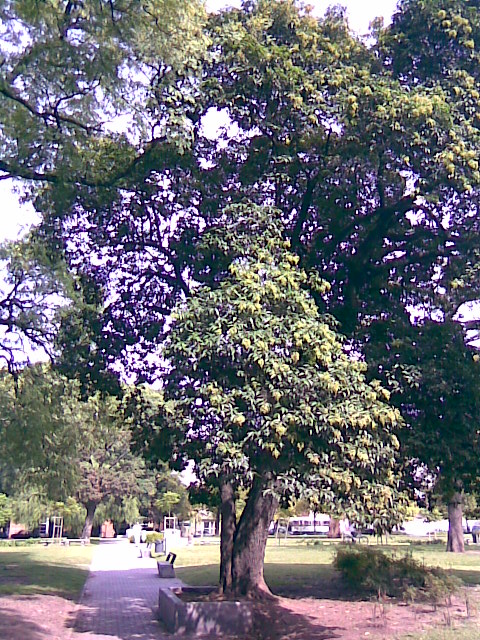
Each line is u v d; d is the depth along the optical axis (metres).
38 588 18.83
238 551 15.30
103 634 12.93
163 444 15.34
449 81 13.74
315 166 14.23
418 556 29.62
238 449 9.40
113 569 27.80
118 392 16.58
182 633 12.89
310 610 14.80
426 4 14.05
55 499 25.55
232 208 12.09
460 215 14.14
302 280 11.05
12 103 12.70
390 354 13.20
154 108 13.51
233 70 13.52
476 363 13.28
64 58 12.30
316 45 14.07
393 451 10.73
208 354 9.58
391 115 12.38
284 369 9.17
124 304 16.31
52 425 22.03
